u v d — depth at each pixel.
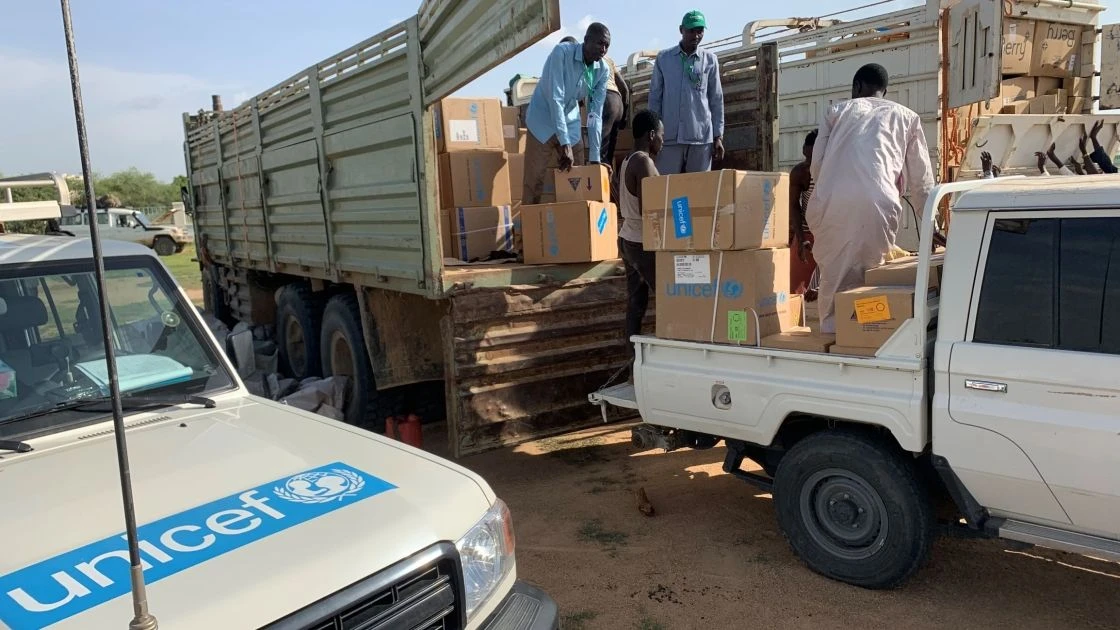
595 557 4.12
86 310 3.01
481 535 2.25
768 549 4.14
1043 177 3.61
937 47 7.68
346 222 6.07
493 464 5.70
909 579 3.58
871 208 3.90
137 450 2.53
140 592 1.58
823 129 4.24
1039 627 3.33
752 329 3.94
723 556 4.08
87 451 2.53
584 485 5.18
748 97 6.92
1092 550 3.00
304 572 1.86
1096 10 7.78
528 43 3.31
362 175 5.75
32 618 1.66
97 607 1.69
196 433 2.70
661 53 6.88
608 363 5.66
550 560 4.11
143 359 3.01
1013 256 3.15
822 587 3.71
